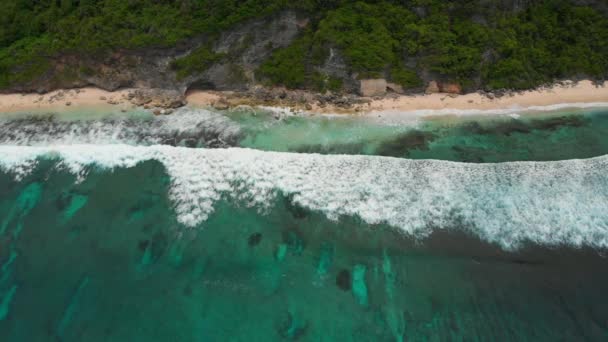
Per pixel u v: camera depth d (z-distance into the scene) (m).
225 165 25.14
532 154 27.89
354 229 21.22
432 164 24.83
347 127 30.45
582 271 18.98
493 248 20.16
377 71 32.56
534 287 18.34
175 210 22.30
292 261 19.62
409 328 16.81
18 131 30.08
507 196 22.55
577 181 23.23
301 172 24.55
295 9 32.84
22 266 19.23
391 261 19.64
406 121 31.03
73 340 16.23
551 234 20.66
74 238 20.69
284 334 16.52
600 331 16.58
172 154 26.16
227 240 20.66
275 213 22.12
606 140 29.16
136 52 33.28
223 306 17.55
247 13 32.53
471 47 33.38
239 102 33.25
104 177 24.56
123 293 18.02
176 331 16.55
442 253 19.98
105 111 32.25
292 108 32.38
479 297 17.98
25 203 22.77
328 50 32.88
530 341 16.27
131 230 21.16
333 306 17.62
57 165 25.53
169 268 19.20
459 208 22.03
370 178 23.97
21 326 16.73
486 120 31.23
